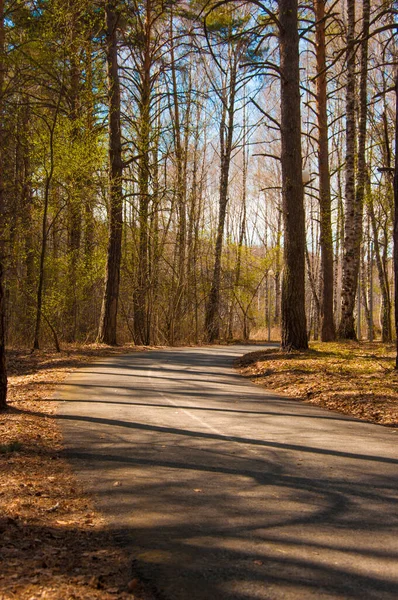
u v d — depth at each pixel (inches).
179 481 225.1
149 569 146.4
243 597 131.2
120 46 1087.6
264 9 641.0
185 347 1166.3
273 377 538.0
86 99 819.4
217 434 311.0
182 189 1229.7
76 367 642.2
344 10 1159.6
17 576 140.4
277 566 147.5
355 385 452.1
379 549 158.6
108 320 981.8
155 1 1092.5
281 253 1766.7
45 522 181.3
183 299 1422.2
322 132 977.5
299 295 683.4
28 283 960.9
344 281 927.0
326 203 973.2
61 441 293.7
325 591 133.8
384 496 206.4
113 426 329.4
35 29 667.4
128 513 189.5
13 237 867.4
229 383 528.1
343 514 187.2
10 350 815.7
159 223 1282.0
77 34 765.9
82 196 896.3
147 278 1158.3
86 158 843.4
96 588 136.3
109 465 249.1
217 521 181.0
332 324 972.6
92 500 203.0
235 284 1678.2
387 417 356.5
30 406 391.2
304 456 264.7
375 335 1768.0
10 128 814.5
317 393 444.8
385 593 132.8
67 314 1025.5
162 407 394.6
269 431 319.9
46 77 831.7
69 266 951.0
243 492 211.2
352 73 861.2
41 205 920.9
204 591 134.3
